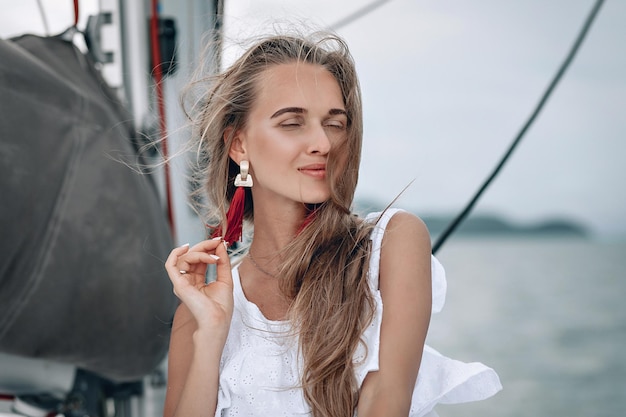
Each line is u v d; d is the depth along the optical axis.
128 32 2.77
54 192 2.42
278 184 1.99
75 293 2.47
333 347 1.93
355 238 2.05
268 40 2.07
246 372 2.01
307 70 2.00
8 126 2.33
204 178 2.23
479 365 2.02
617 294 29.00
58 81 2.47
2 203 2.30
